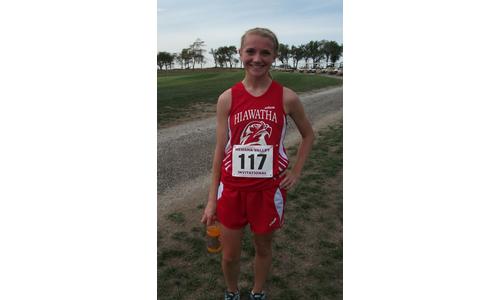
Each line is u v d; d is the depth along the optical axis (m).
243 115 1.98
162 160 5.22
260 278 2.40
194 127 6.89
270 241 2.25
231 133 2.04
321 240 3.26
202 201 4.02
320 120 7.68
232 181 2.06
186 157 5.37
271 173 2.04
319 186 4.45
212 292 2.63
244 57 1.93
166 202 3.97
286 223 3.54
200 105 8.41
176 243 3.21
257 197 2.07
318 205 3.93
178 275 2.80
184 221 3.58
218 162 2.14
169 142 6.06
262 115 1.97
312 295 2.59
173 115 7.59
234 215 2.12
